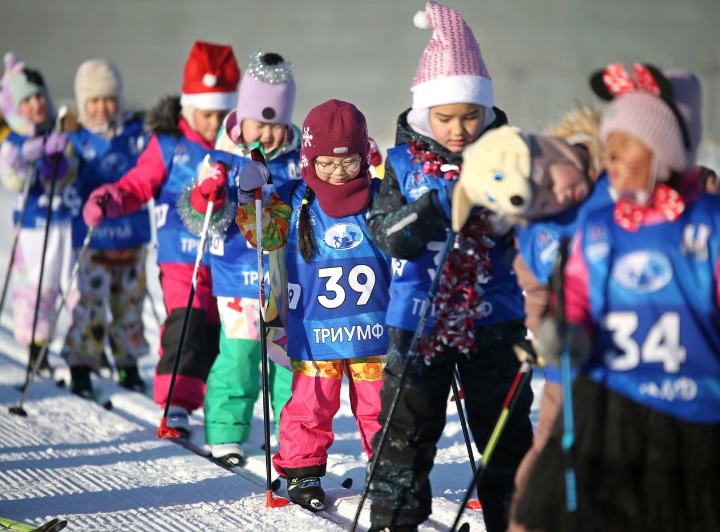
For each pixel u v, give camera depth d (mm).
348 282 12617
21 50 111438
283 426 13180
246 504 13039
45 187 21453
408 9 125625
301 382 13016
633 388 8430
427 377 10875
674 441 8344
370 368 12836
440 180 10875
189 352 17156
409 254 10539
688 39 96625
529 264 9211
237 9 129125
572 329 8312
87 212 17328
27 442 16109
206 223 15273
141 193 17672
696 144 8656
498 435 9852
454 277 10805
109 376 22109
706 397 8352
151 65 103812
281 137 15969
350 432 17391
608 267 8539
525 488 8844
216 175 15406
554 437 8805
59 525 11641
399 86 90750
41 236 21484
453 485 14281
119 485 13883
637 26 105188
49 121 22031
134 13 128500
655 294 8406
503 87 72312
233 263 15562
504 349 11055
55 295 21578
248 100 15789
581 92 67000
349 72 97812
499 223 10539
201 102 17688
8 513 12688
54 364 22734
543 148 9039
